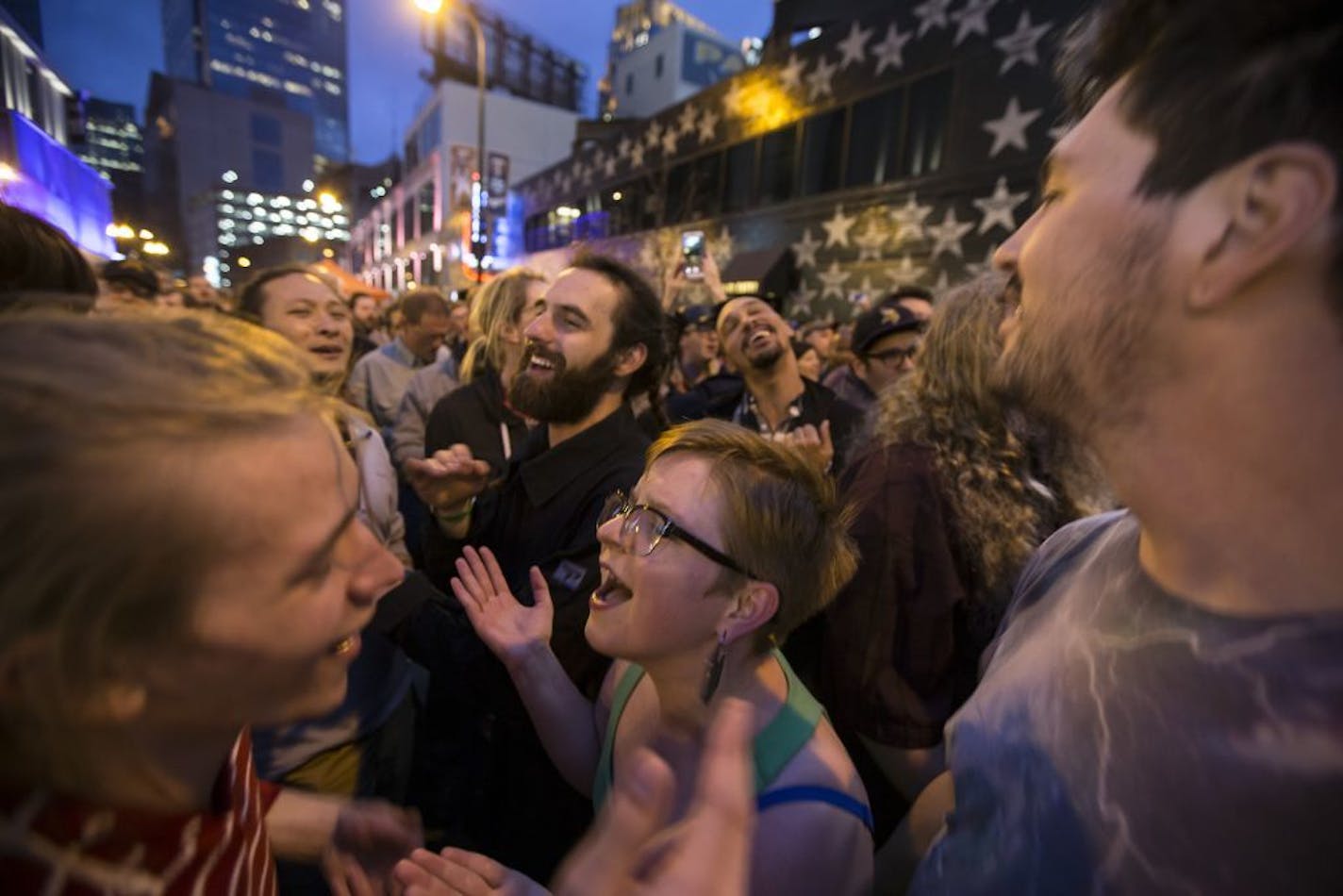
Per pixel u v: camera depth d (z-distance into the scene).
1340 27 0.32
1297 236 0.33
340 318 2.01
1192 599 0.42
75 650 0.34
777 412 2.56
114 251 11.02
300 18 115.62
